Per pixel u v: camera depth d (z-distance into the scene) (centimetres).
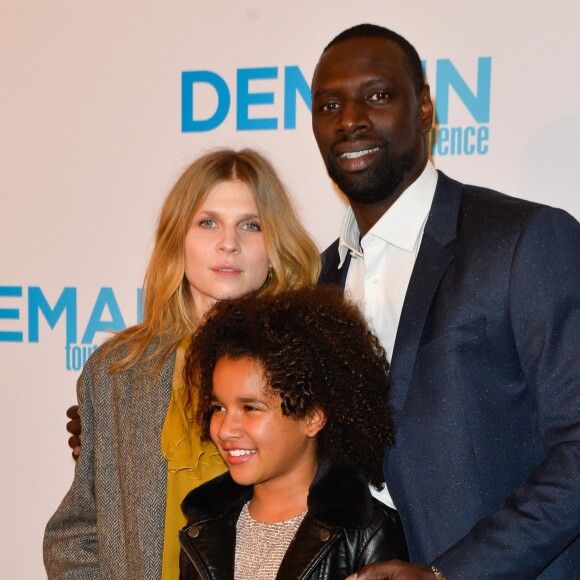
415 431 126
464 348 124
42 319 227
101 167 220
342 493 118
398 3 193
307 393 117
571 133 182
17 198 228
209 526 124
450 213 134
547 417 118
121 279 220
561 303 119
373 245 143
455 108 190
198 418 129
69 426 164
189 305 152
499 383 124
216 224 148
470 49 188
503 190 187
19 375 229
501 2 185
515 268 122
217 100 210
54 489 228
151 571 132
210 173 147
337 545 117
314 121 143
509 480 124
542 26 183
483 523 114
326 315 125
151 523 134
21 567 231
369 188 138
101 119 220
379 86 135
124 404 140
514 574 110
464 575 110
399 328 131
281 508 123
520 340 121
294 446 119
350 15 198
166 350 143
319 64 142
